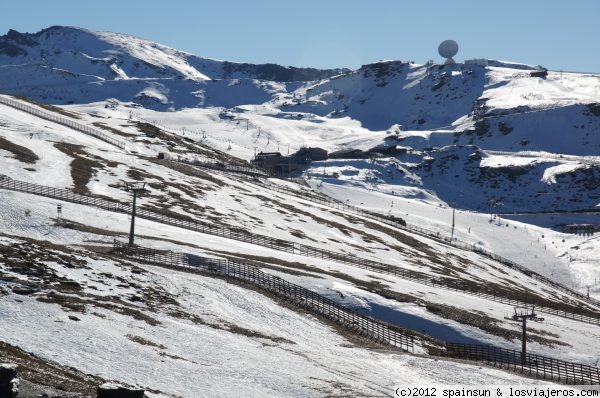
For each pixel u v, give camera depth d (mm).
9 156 197375
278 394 70875
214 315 101250
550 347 128875
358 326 114062
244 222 197750
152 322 89312
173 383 68875
